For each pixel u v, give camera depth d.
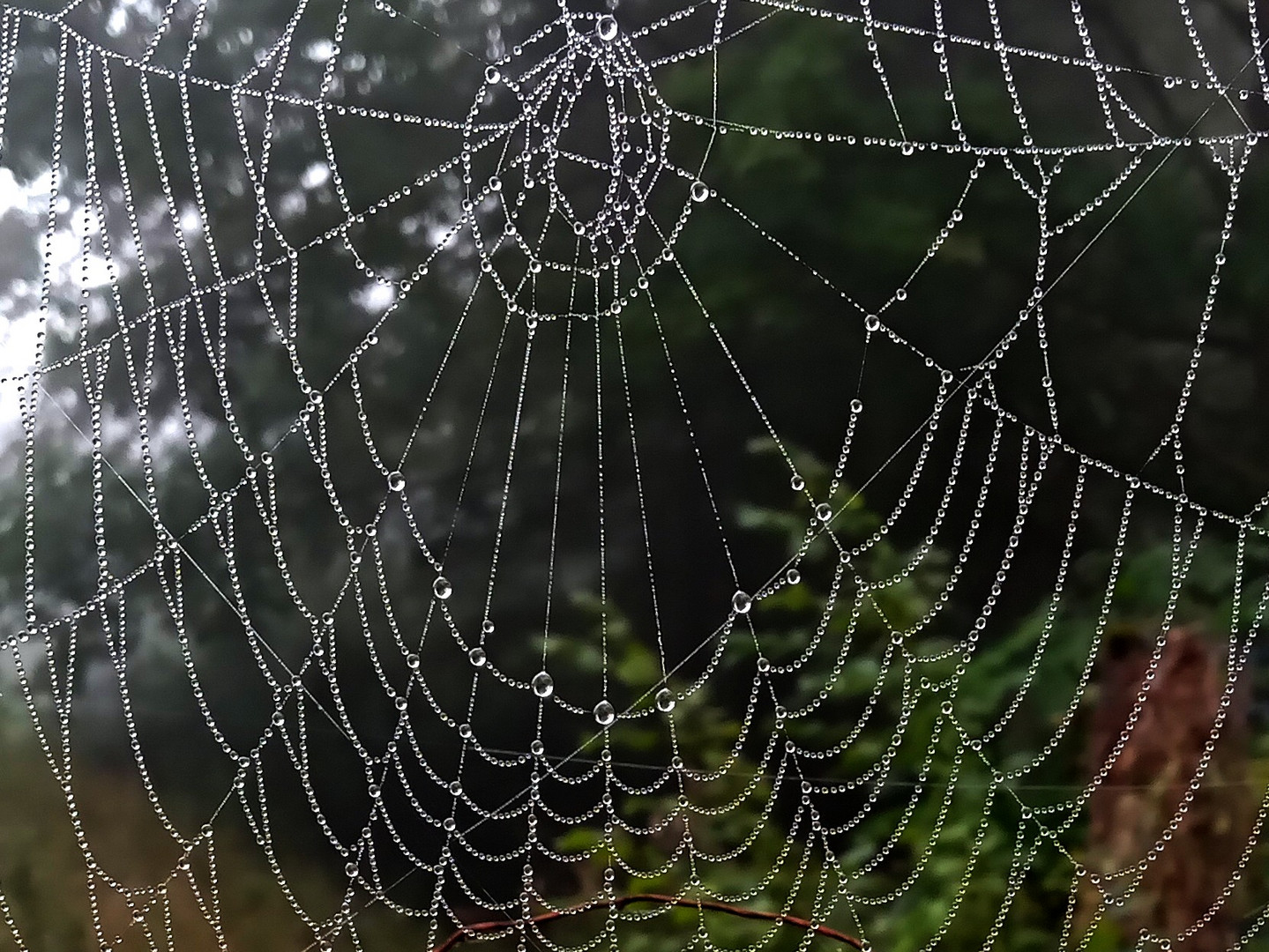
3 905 0.34
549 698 0.36
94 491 0.34
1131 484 0.34
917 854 0.34
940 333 0.35
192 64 0.35
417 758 0.35
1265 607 0.34
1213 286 0.34
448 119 0.35
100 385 0.34
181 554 0.36
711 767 0.35
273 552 0.36
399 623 0.36
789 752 0.34
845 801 0.34
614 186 0.35
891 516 0.35
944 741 0.34
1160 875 0.33
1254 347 0.35
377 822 0.35
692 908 0.34
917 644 0.35
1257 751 0.33
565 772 0.35
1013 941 0.33
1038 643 0.35
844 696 0.35
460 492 0.36
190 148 0.34
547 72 0.35
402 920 0.34
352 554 0.35
